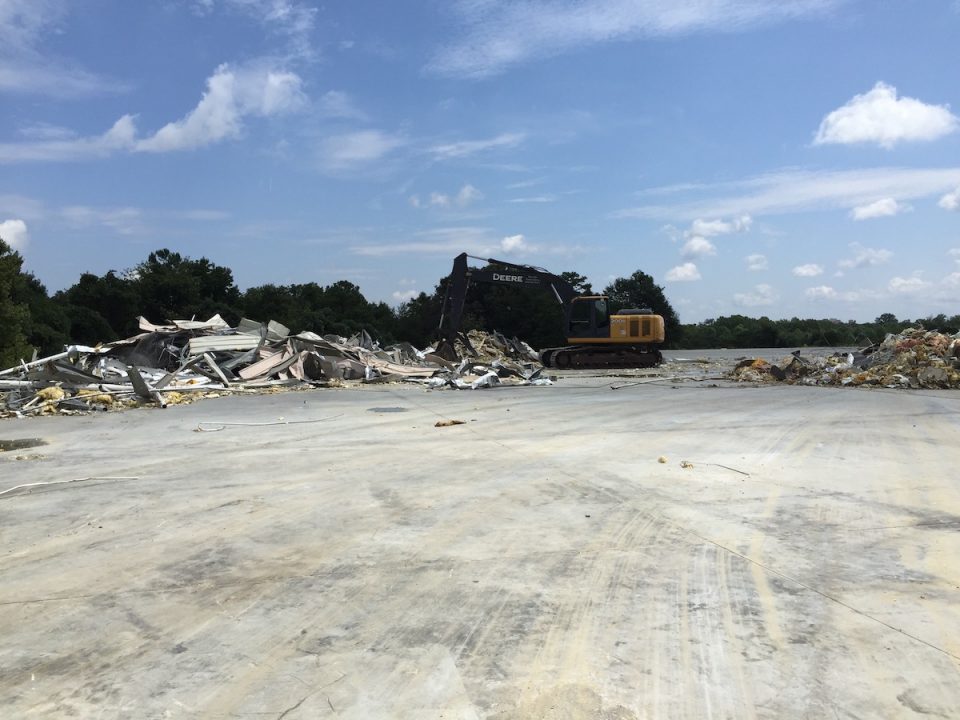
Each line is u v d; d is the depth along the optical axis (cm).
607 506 654
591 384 2384
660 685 328
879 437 1067
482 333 4144
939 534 559
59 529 597
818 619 398
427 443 1059
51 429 1309
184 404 1739
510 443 1045
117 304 4891
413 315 6012
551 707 310
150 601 436
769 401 1669
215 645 374
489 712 307
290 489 744
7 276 2823
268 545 547
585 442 1044
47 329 3438
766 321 8844
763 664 347
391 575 477
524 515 626
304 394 2017
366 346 3256
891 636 375
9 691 329
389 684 332
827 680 331
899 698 315
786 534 561
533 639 377
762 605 418
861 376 2247
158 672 346
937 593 435
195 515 639
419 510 649
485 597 436
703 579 462
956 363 2228
